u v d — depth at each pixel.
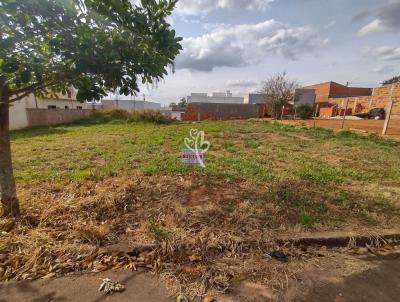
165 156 5.77
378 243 2.34
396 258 2.16
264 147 7.29
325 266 2.02
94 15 1.78
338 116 23.20
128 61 2.02
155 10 1.94
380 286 1.81
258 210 2.84
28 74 1.77
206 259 2.03
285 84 24.59
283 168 4.84
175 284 1.77
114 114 19.19
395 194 3.57
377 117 18.53
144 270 1.91
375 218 2.74
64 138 9.69
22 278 1.79
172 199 3.14
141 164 4.99
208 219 2.61
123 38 1.91
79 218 2.61
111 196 3.11
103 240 2.24
